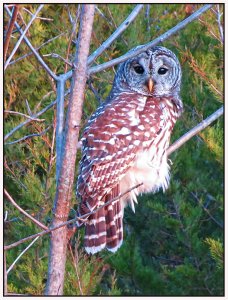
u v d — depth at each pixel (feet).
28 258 37.01
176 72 34.40
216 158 41.24
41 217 38.60
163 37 25.05
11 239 40.73
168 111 33.14
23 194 38.93
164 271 42.70
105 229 28.94
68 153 24.48
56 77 26.00
